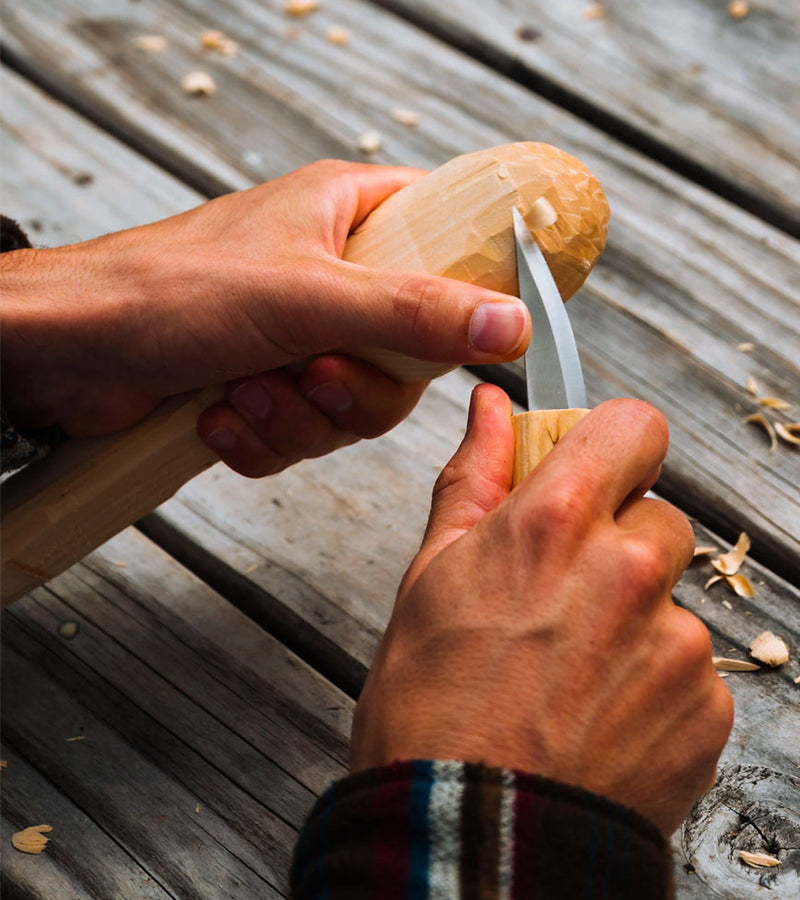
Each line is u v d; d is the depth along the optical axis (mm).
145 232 743
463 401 873
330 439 763
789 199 944
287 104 1046
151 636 788
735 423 852
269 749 754
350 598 798
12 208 958
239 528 826
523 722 621
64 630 790
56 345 721
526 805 601
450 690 626
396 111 1034
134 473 734
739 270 911
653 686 633
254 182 979
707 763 646
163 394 733
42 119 1031
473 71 1069
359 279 687
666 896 607
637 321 895
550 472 645
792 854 717
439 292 675
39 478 734
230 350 712
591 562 632
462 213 686
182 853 728
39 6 1152
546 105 1028
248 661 778
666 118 1013
